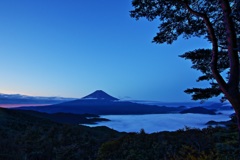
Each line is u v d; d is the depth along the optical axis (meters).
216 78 6.68
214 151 9.61
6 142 16.22
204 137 12.55
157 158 12.12
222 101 12.69
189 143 12.33
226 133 12.11
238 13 5.84
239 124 6.30
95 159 15.84
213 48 7.03
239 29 8.53
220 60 10.87
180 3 8.17
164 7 8.74
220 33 9.30
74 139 22.36
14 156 13.69
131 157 13.27
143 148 13.90
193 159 8.69
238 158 8.15
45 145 19.50
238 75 6.39
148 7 8.66
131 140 15.66
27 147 17.92
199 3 8.57
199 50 11.12
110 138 21.56
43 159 16.39
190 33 9.64
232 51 6.46
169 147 12.55
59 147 19.16
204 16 7.31
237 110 6.32
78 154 17.00
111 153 14.98
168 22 9.32
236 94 6.35
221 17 8.70
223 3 6.72
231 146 9.27
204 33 9.58
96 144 19.23
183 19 9.18
